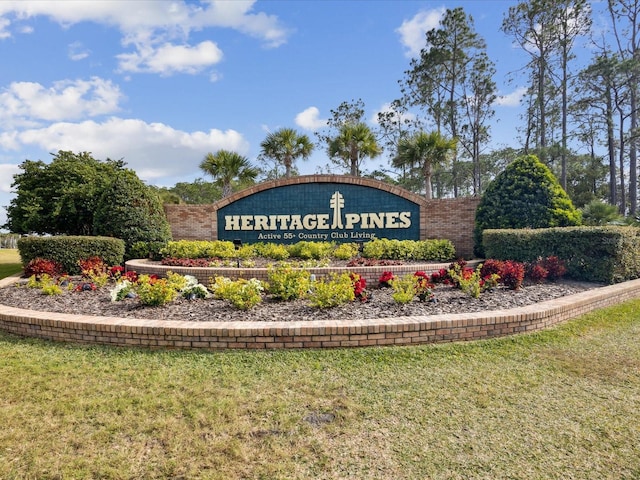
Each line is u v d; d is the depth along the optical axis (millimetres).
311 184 14133
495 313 4812
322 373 3723
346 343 4328
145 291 5801
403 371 3771
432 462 2455
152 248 11633
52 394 3350
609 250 7387
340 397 3262
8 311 5391
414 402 3184
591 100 24141
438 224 13484
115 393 3354
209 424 2861
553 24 25203
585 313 5734
